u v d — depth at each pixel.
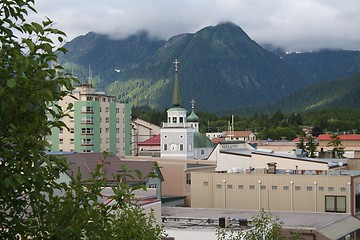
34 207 14.05
